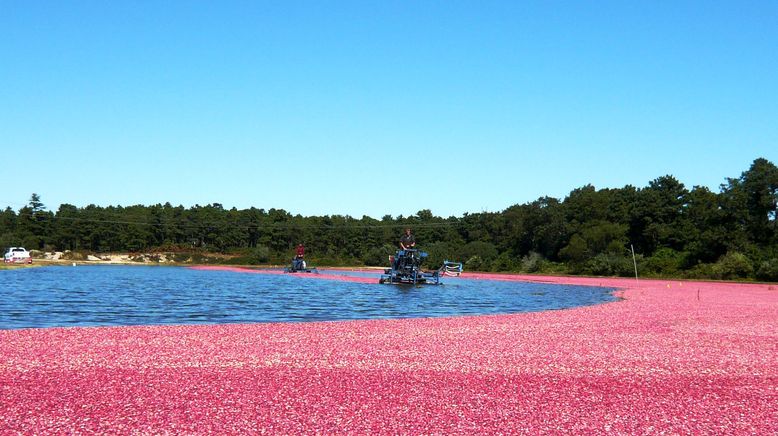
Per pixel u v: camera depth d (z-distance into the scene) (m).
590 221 112.44
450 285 63.81
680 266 93.00
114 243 162.12
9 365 14.06
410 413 10.66
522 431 9.84
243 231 172.12
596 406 11.41
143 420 9.92
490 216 143.88
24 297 36.88
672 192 112.94
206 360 15.13
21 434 9.12
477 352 17.05
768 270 76.62
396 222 193.62
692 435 9.82
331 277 78.12
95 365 14.25
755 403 11.88
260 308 32.81
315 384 12.70
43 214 156.62
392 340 19.25
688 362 15.91
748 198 92.44
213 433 9.38
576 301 41.16
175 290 47.44
